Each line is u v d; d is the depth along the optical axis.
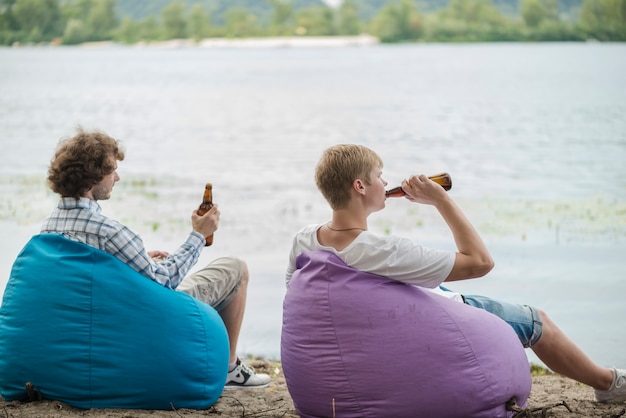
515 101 40.91
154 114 36.59
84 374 3.94
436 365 3.75
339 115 36.03
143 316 3.97
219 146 25.34
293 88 51.84
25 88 51.47
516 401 3.94
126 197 14.70
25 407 3.97
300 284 3.95
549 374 5.77
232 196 15.18
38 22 133.50
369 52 107.06
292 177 18.14
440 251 3.84
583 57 82.38
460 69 68.00
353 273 3.83
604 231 11.34
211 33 148.50
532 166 19.80
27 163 19.83
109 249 4.02
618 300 7.86
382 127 31.05
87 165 4.02
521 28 138.00
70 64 81.25
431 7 165.62
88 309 3.94
